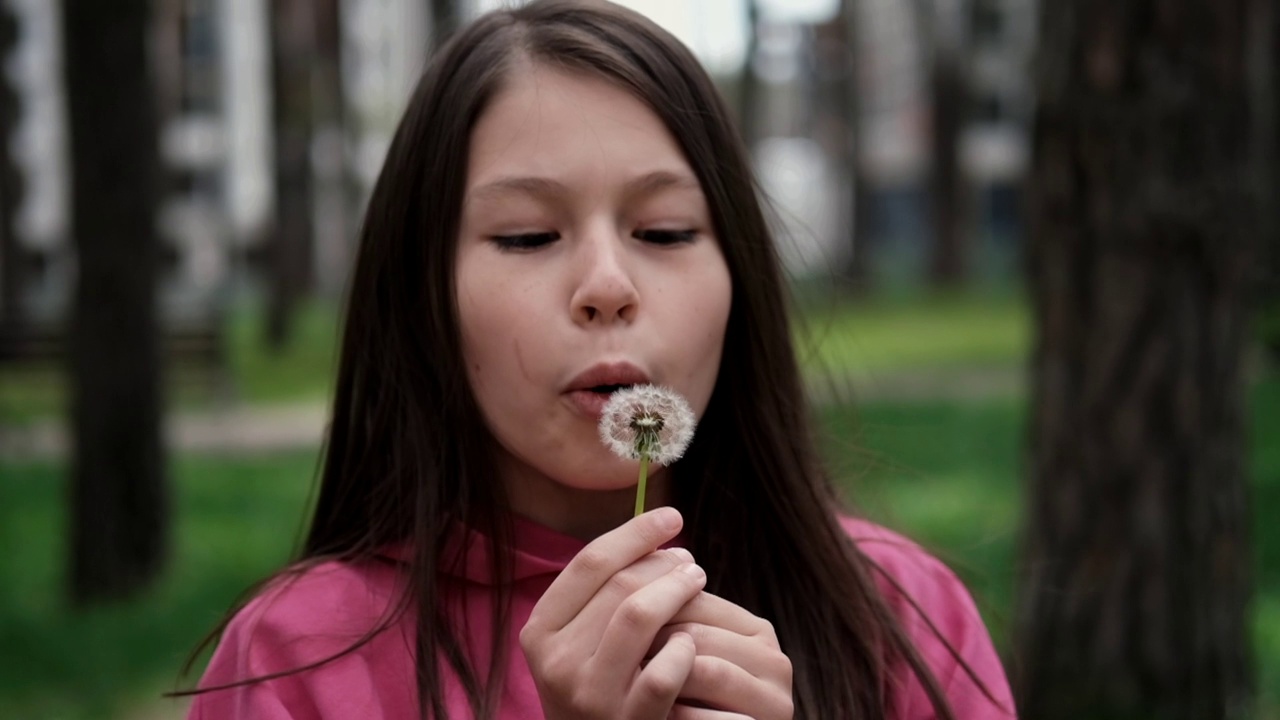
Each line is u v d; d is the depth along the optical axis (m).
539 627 1.38
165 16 20.81
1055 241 4.58
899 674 1.79
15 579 7.68
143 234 7.21
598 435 1.52
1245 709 4.68
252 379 17.88
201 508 9.33
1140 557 4.52
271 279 21.50
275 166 21.52
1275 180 12.41
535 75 1.62
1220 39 4.42
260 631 1.66
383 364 1.78
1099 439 4.53
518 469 1.71
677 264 1.61
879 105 44.81
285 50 21.47
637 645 1.32
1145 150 4.40
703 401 1.63
